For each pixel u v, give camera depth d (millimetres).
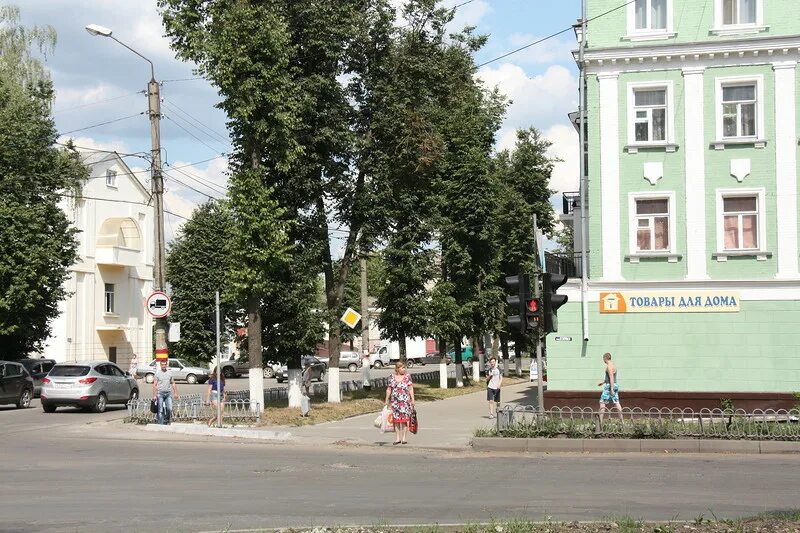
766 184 27234
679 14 27781
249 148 27672
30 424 27391
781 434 19453
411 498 12648
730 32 27453
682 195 27750
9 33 45156
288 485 14102
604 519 10312
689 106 27750
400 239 41156
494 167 49469
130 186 64500
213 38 26281
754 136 27406
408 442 21688
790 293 26797
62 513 11312
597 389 27625
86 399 31781
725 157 27547
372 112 33656
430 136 33500
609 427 20234
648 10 28234
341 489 13625
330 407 31266
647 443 19562
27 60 45125
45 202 41500
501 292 47938
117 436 23438
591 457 18594
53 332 56156
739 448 19188
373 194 33250
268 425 25625
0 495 12938
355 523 10477
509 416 20922
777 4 27188
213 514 11234
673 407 27172
